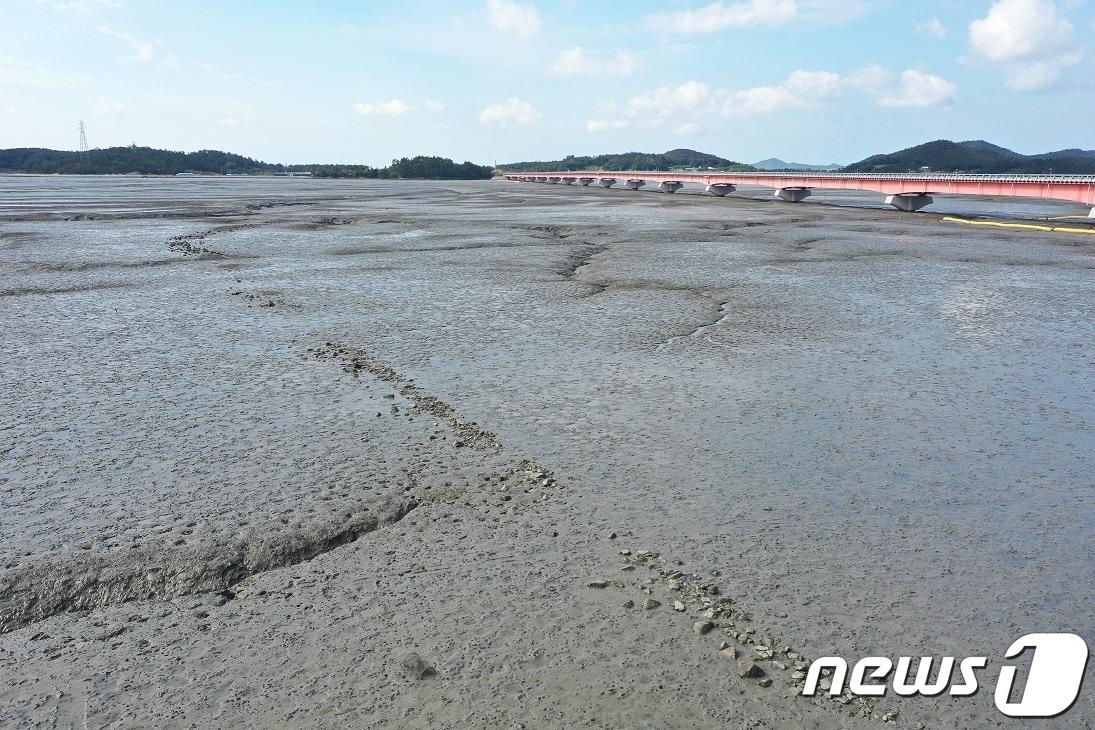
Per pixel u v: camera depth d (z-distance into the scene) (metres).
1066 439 11.02
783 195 86.50
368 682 5.97
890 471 9.89
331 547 8.01
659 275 26.16
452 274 26.11
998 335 17.42
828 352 15.67
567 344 16.27
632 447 10.60
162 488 9.30
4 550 7.89
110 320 18.56
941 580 7.42
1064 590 7.28
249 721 5.57
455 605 6.95
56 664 6.24
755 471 9.84
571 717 5.61
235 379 13.71
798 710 5.72
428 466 9.95
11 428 11.29
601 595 7.10
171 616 6.87
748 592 7.18
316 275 25.72
